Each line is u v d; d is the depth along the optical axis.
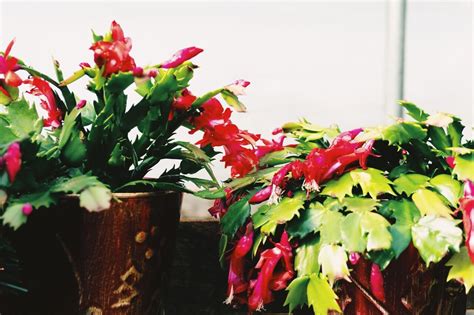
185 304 1.16
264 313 1.15
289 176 0.90
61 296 0.81
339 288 0.84
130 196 0.81
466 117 1.29
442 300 0.84
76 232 0.80
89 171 0.84
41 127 0.85
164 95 0.84
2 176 0.73
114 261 0.82
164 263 0.89
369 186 0.80
